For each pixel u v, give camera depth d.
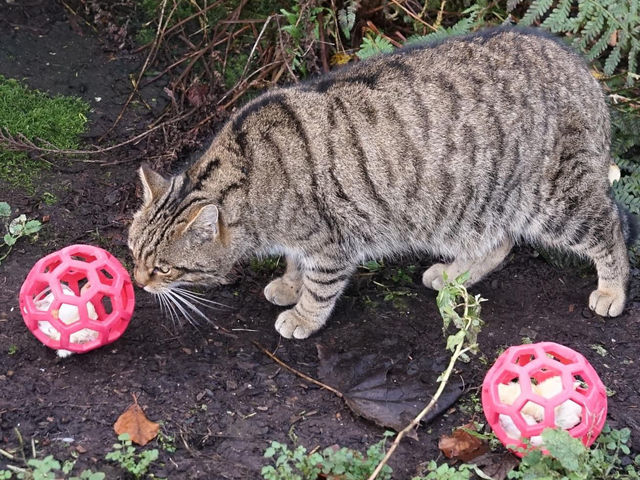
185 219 1.78
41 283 1.74
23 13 2.22
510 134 1.86
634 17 2.11
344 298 1.93
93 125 2.11
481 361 1.82
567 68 1.89
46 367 1.76
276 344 1.84
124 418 1.69
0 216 1.95
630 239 1.97
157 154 2.07
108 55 2.20
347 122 1.82
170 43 2.22
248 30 2.21
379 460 1.65
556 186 1.89
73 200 2.00
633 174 2.09
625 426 1.74
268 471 1.62
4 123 2.06
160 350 1.81
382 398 1.75
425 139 1.84
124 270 1.77
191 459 1.67
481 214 1.89
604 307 1.91
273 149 1.81
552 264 2.00
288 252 1.85
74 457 1.65
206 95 2.10
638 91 2.19
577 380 1.75
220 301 1.91
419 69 1.85
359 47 2.18
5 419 1.69
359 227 1.85
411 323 1.89
